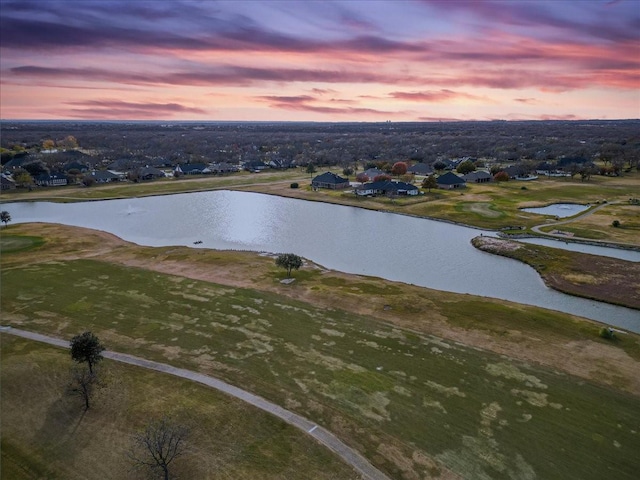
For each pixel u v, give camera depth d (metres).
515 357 40.38
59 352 40.94
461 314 49.22
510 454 28.94
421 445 29.64
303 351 41.28
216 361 39.66
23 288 56.78
